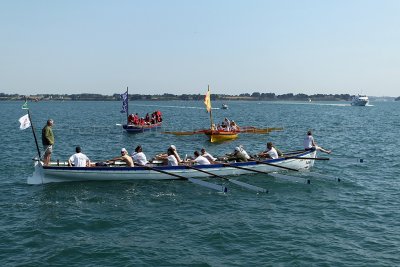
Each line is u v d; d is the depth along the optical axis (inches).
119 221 565.9
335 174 881.5
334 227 539.5
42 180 766.5
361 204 647.8
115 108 6555.1
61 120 3051.2
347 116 3659.0
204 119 3277.6
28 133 1856.5
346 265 426.6
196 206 641.0
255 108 6422.2
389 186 770.2
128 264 430.9
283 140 1615.4
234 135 1582.2
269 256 448.8
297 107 6943.9
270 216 588.4
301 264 428.8
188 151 1295.5
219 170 832.3
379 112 4626.0
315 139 1643.7
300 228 536.1
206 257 447.2
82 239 500.1
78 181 776.3
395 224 550.3
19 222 558.3
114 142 1549.0
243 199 683.4
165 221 567.2
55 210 613.0
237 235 511.5
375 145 1419.8
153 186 765.3
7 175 858.1
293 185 783.7
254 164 860.0
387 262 432.8
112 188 745.6
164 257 447.5
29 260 439.5
